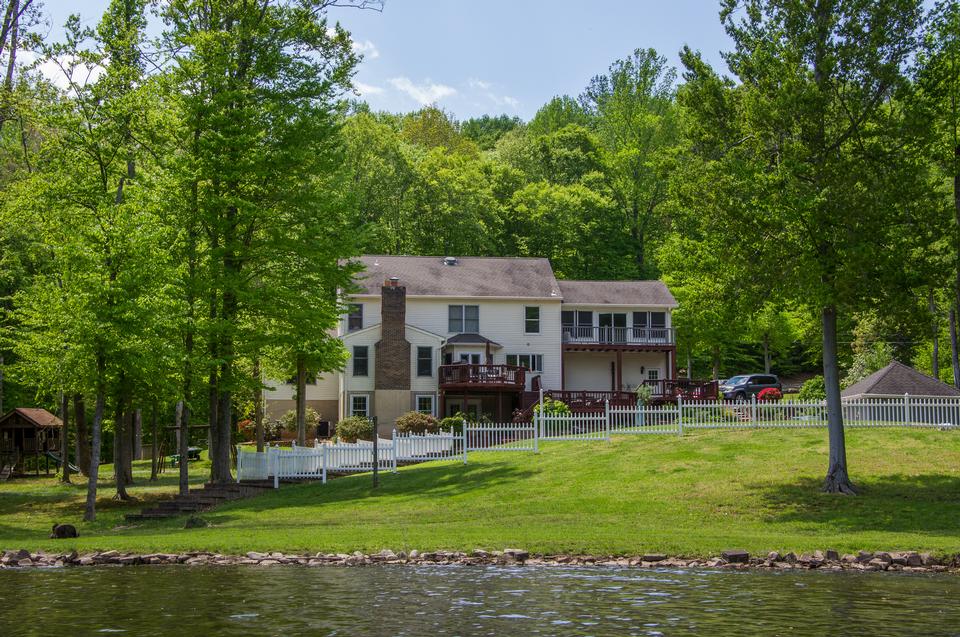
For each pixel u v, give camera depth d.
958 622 14.79
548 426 39.50
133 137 34.38
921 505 26.70
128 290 28.28
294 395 61.34
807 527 24.92
